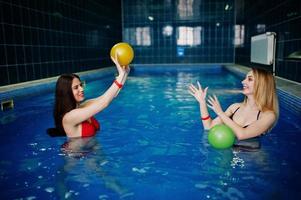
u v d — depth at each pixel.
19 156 2.34
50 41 7.18
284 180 1.84
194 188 1.76
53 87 6.12
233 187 1.76
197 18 12.88
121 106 4.56
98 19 10.64
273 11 7.45
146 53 13.49
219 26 12.84
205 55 13.15
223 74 9.95
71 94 2.36
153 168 2.07
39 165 2.14
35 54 6.48
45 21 6.94
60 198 1.67
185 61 13.30
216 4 12.66
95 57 10.40
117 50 2.10
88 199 1.65
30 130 3.18
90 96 5.85
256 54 8.41
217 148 2.30
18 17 5.87
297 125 3.26
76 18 8.75
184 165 2.11
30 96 5.31
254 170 1.99
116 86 2.20
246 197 1.65
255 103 2.30
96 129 2.92
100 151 2.41
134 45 13.52
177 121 3.52
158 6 13.00
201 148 2.47
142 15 13.22
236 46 12.62
